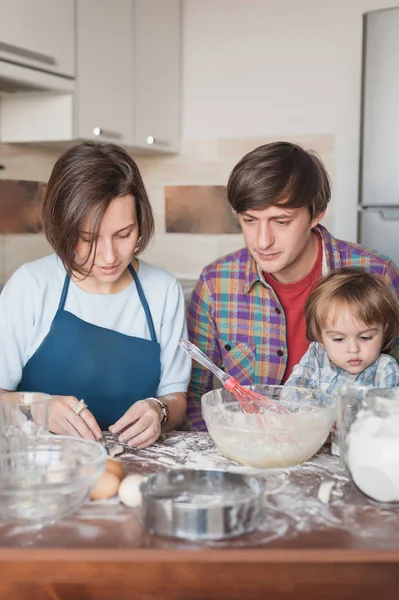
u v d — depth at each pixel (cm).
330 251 168
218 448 116
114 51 273
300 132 306
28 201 283
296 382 152
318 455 121
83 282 148
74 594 86
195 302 175
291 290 168
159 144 309
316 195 146
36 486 91
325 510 94
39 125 258
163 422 136
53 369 146
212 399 126
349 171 300
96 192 127
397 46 251
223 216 324
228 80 318
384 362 150
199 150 325
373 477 95
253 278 167
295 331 169
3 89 244
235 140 319
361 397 101
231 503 85
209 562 84
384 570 84
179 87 325
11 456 102
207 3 318
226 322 171
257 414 115
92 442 104
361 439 97
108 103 271
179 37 322
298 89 306
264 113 312
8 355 144
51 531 87
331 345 149
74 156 130
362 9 292
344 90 298
